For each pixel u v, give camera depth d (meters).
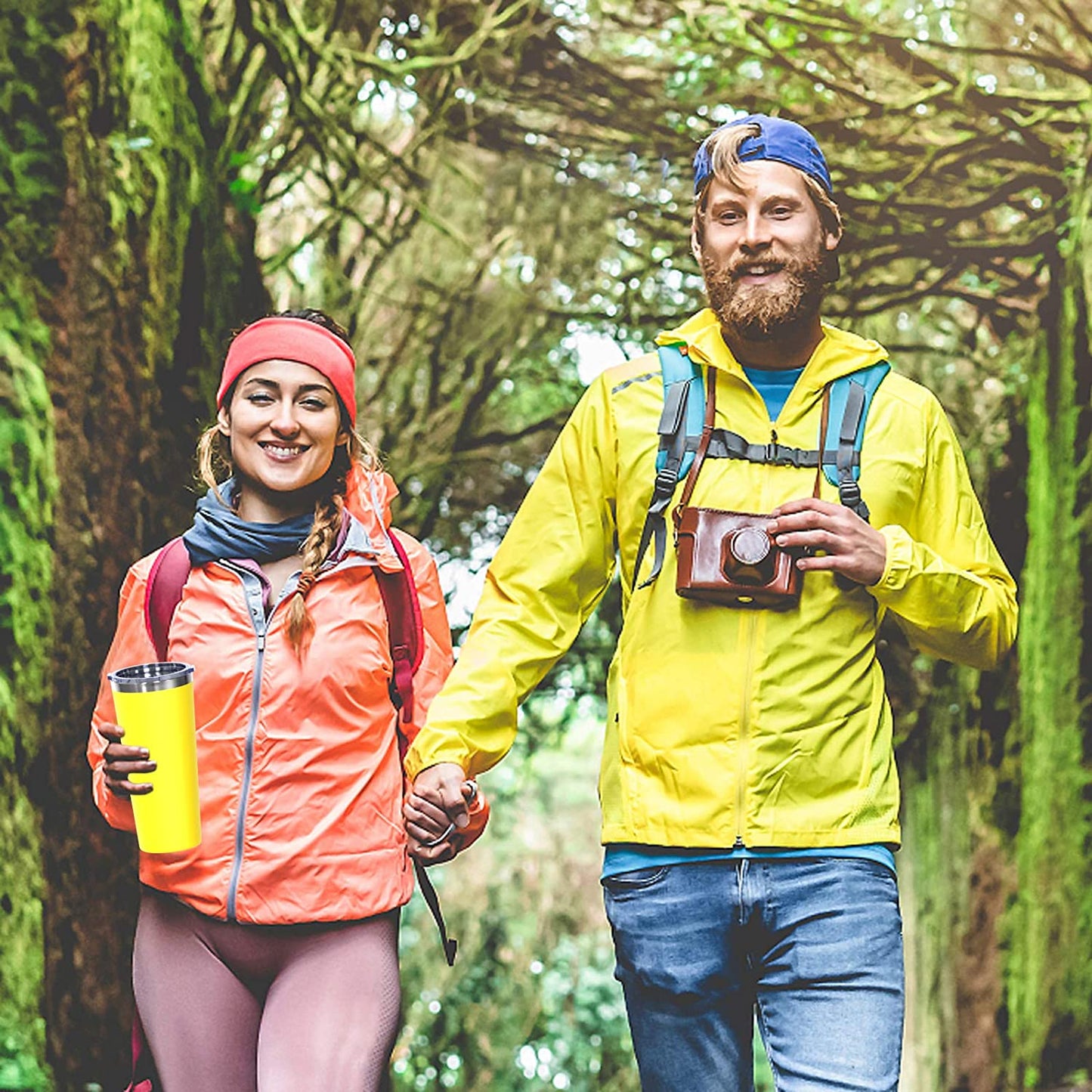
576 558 3.32
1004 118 8.20
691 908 3.12
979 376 10.23
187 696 3.12
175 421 6.23
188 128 6.63
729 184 3.14
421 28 8.26
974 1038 9.68
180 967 3.32
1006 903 9.58
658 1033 3.20
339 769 3.32
